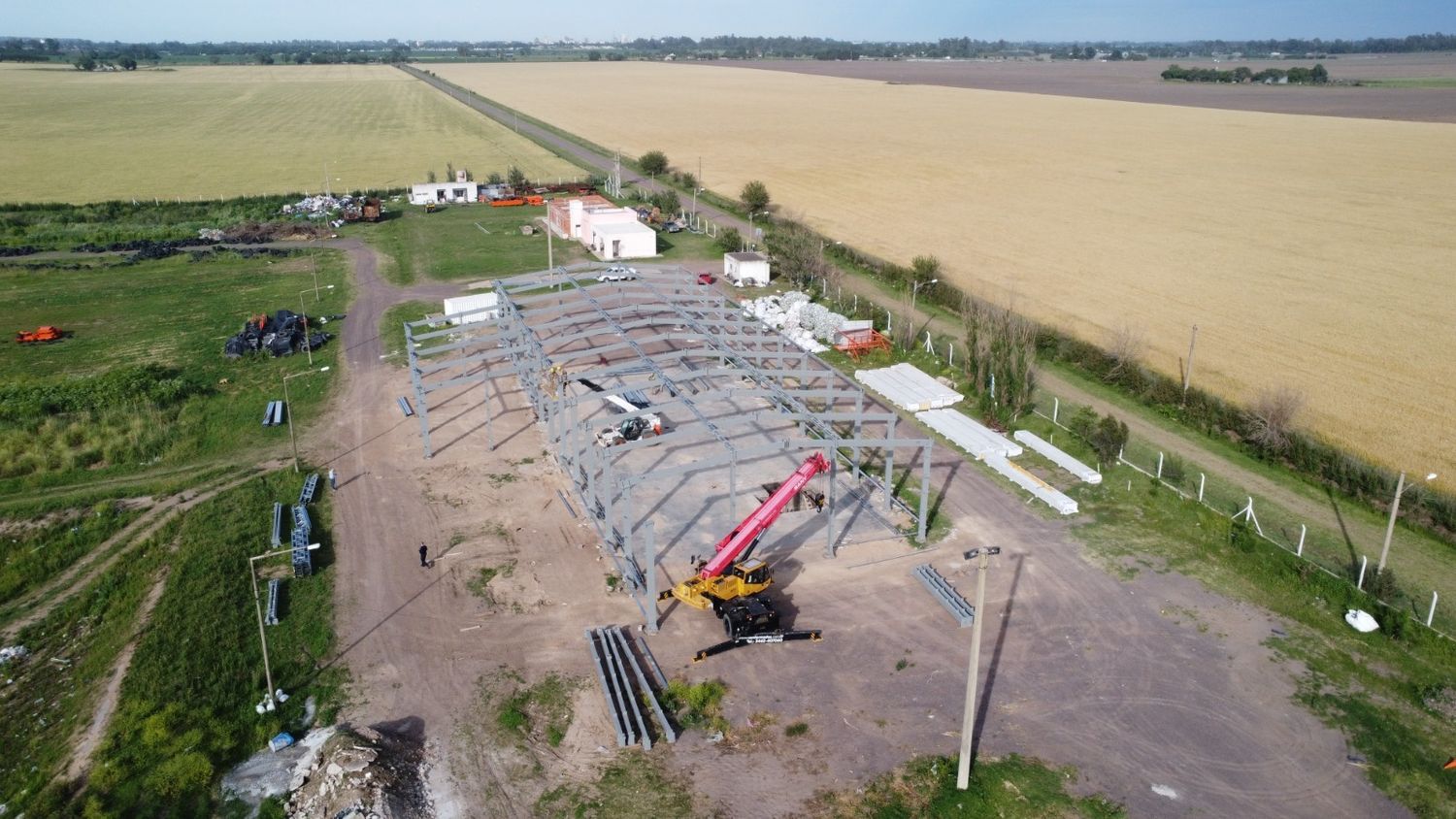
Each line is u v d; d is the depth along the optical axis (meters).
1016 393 48.44
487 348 59.00
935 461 44.31
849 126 184.25
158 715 26.34
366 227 99.44
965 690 27.97
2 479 42.09
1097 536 37.47
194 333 62.78
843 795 24.14
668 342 59.31
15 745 26.02
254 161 141.12
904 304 69.44
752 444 44.75
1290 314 66.19
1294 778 24.91
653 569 30.48
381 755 24.56
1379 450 44.84
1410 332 62.09
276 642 30.36
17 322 64.94
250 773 24.94
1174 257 82.81
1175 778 24.86
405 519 38.44
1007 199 110.62
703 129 180.88
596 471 42.31
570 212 92.44
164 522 38.19
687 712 27.11
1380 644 30.56
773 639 30.23
